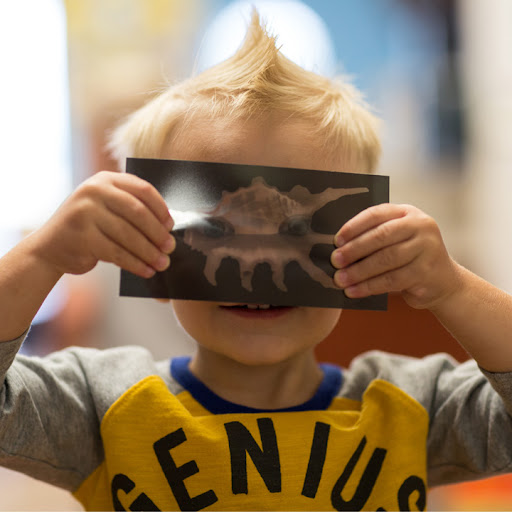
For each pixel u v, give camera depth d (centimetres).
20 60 213
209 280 65
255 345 70
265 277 66
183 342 201
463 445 76
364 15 214
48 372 73
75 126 214
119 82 213
